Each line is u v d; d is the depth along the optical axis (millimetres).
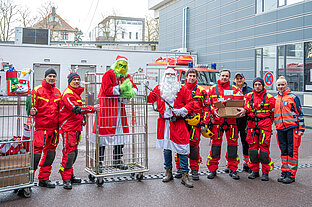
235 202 4676
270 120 5859
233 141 5957
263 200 4773
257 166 5988
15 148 4684
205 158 7727
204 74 15500
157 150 8508
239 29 21516
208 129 5754
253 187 5430
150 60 24547
